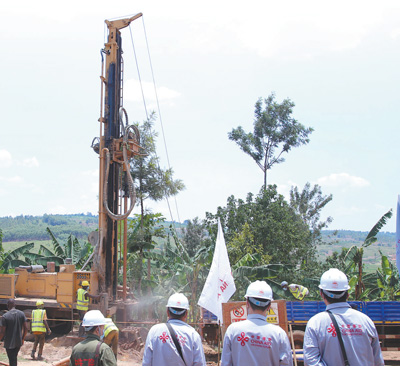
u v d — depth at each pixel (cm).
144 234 2270
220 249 980
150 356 441
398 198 782
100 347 523
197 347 448
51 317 1614
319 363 402
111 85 1705
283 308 907
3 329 964
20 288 1683
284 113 4306
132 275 2202
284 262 2975
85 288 1484
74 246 2747
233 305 889
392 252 18900
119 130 1709
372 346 420
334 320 412
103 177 1658
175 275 2397
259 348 427
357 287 2288
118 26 1731
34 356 1283
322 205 4822
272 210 3112
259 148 4338
